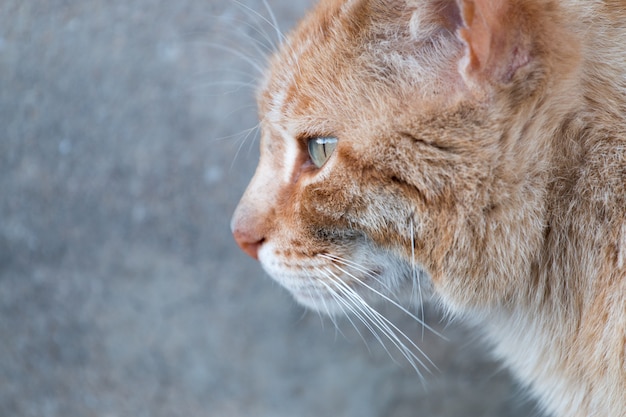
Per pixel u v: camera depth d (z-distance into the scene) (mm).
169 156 793
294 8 779
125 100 783
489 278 614
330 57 608
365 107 599
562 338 629
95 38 770
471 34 570
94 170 789
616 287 596
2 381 800
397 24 594
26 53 759
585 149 597
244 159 792
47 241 792
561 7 585
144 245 803
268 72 654
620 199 593
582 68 592
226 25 780
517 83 583
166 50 781
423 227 603
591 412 625
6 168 773
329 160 611
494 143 589
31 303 796
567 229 606
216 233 802
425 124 590
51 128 775
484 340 725
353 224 615
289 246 632
